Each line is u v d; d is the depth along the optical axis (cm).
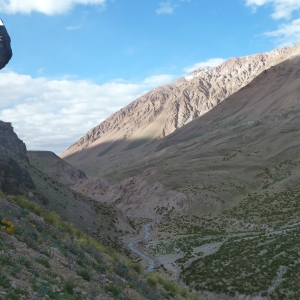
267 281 2884
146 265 3934
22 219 1462
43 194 4275
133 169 17438
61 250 1334
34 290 837
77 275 1153
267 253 3753
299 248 3734
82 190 15325
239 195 9581
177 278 3394
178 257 4372
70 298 881
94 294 1020
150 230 7412
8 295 737
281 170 10669
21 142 11919
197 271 3503
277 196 8144
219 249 4459
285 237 4456
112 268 1559
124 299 1170
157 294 1600
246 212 7481
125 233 5938
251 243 4441
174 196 10056
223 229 6600
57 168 17350
